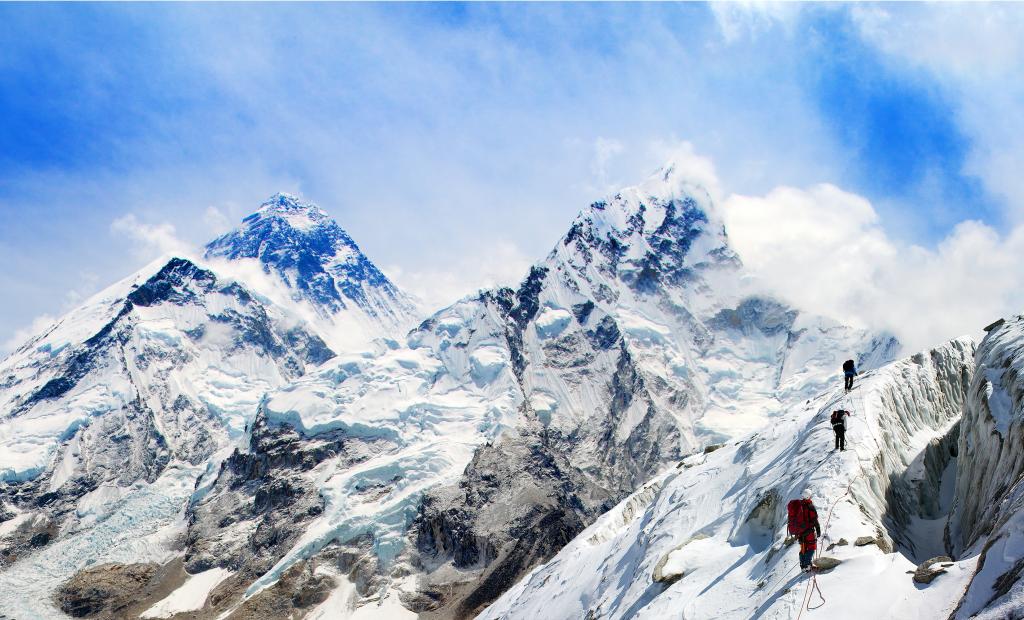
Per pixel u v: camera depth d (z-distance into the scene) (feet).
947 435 199.11
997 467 148.05
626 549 261.44
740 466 227.20
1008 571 88.17
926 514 170.30
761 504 171.63
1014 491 120.98
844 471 154.10
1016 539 91.81
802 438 193.26
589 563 302.66
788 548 135.64
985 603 87.04
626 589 215.51
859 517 135.44
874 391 194.39
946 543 155.53
